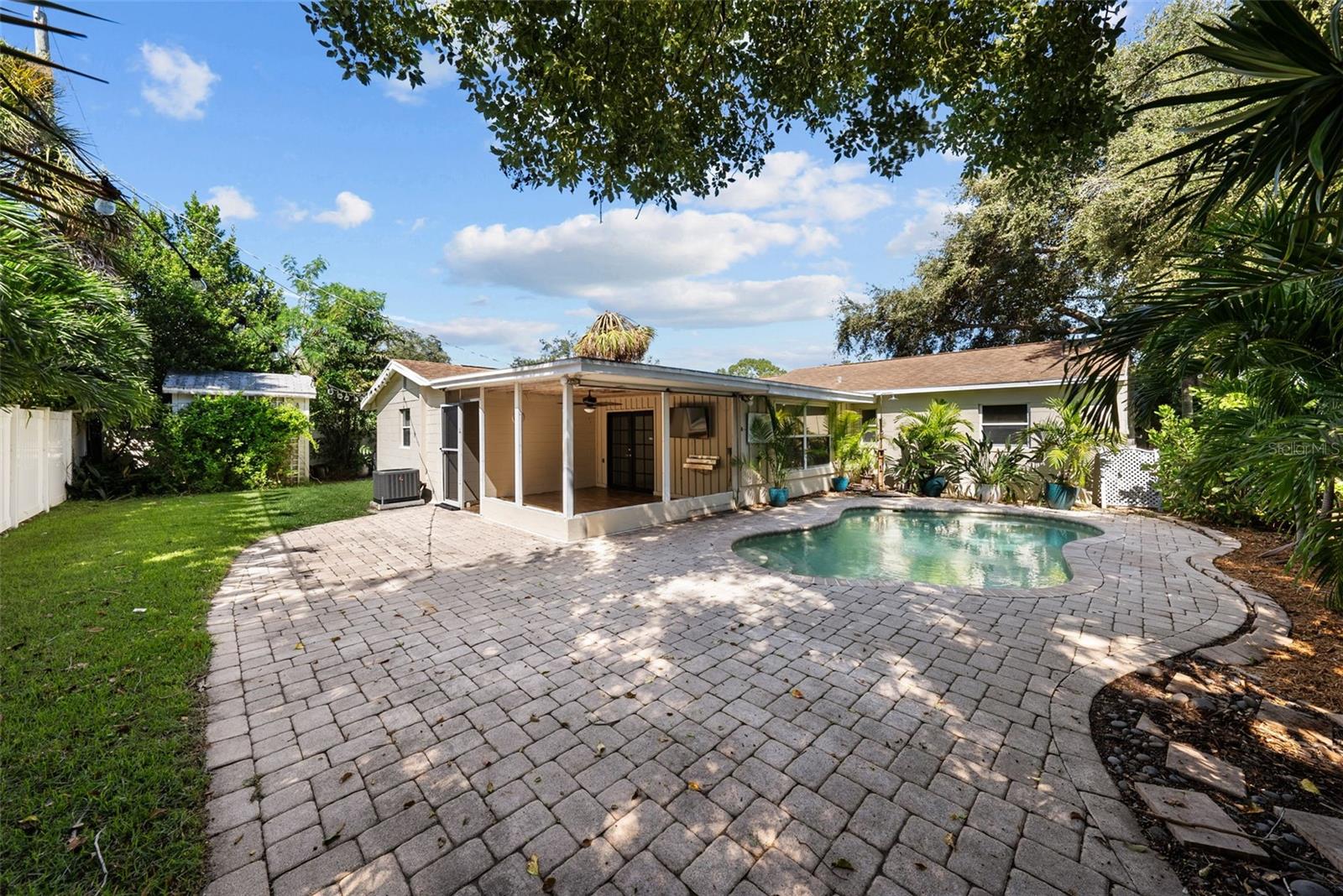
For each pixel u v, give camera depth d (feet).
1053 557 23.30
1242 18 5.18
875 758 8.08
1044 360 37.11
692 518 29.43
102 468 35.83
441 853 6.33
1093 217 33.30
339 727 8.97
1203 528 26.14
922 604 15.15
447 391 33.40
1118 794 7.24
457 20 10.88
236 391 45.01
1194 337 10.83
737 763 7.96
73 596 15.05
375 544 23.15
